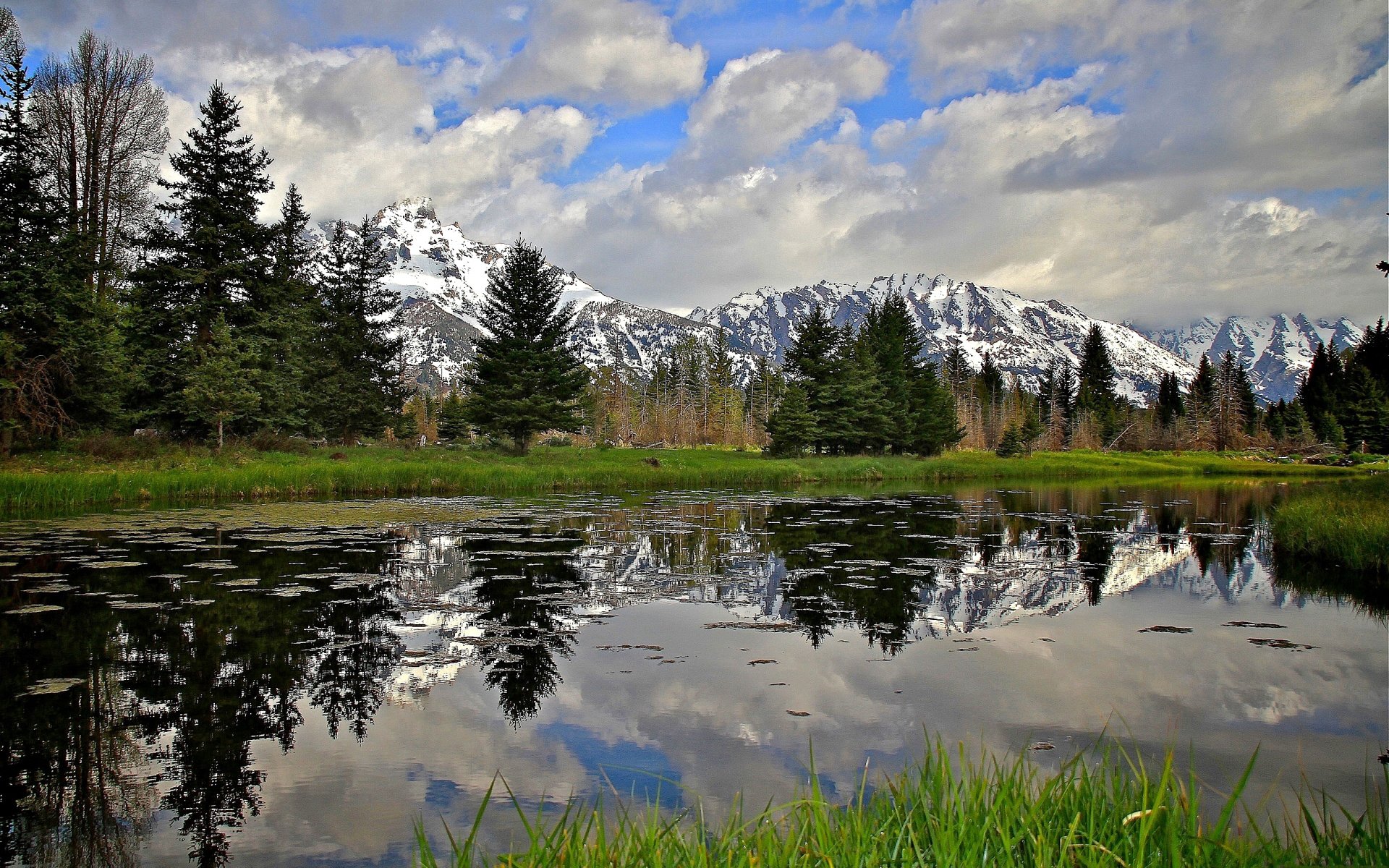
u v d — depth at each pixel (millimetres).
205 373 31984
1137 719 7363
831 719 7340
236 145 35562
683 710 7574
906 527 22156
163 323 33719
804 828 3824
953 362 111750
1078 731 7031
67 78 31172
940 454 70250
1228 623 11289
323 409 41531
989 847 3428
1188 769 6207
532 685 8312
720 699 7871
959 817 3654
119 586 12586
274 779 6160
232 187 35406
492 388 43312
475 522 21094
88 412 29562
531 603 11969
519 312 44125
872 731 7031
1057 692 8172
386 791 5938
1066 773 5895
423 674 8641
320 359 41188
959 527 22609
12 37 27516
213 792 5984
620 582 13570
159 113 33406
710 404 102375
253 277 35969
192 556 15195
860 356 62562
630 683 8367
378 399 44438
